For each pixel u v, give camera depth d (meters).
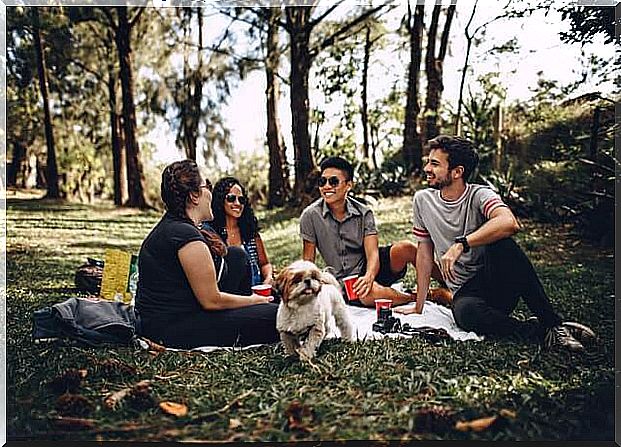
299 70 10.68
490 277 3.09
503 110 7.78
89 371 2.45
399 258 3.84
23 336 3.02
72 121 14.70
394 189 9.94
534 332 2.93
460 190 3.32
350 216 3.80
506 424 2.05
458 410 2.11
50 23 12.68
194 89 12.97
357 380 2.35
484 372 2.46
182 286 2.93
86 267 4.53
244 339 2.92
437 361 2.56
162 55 13.50
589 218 5.72
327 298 2.85
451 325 3.27
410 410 2.11
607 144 5.28
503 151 7.69
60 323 2.87
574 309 3.58
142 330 2.95
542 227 6.32
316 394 2.25
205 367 2.56
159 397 2.25
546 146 7.14
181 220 2.98
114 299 3.77
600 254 5.21
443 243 3.34
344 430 2.01
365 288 3.60
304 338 2.72
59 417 2.13
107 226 9.78
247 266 3.38
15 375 2.49
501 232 2.98
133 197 13.41
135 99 13.88
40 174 15.20
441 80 9.56
